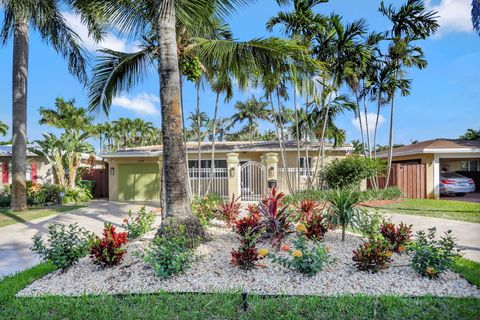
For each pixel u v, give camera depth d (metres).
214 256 5.10
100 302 3.63
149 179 18.23
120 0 6.55
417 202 14.04
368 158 14.27
